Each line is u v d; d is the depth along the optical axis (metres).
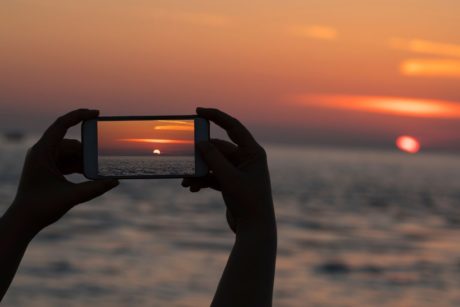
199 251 33.66
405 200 78.69
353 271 29.56
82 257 31.16
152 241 37.62
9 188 74.94
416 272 29.67
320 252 35.66
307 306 22.42
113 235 40.12
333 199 76.19
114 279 25.81
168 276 26.45
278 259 32.72
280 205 66.69
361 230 46.97
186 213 56.56
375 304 23.03
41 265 28.84
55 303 21.94
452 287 26.23
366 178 147.38
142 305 21.56
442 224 52.28
